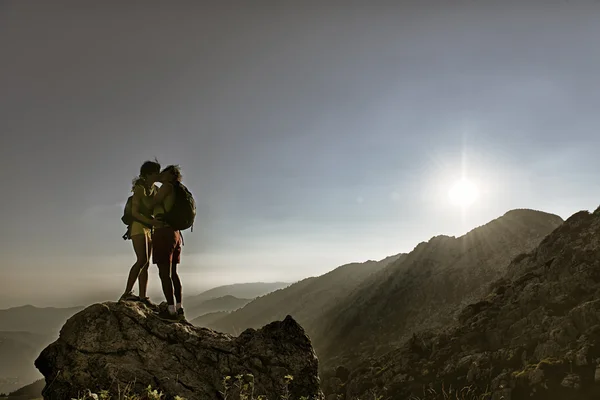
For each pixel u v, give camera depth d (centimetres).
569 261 7450
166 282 844
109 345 727
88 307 779
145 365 717
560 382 4741
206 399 698
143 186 875
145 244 905
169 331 785
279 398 739
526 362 5512
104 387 671
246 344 803
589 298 6228
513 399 4881
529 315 6519
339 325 17000
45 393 684
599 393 4375
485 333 6769
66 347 719
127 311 788
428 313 14012
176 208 846
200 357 759
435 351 6888
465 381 5731
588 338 5191
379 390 6359
